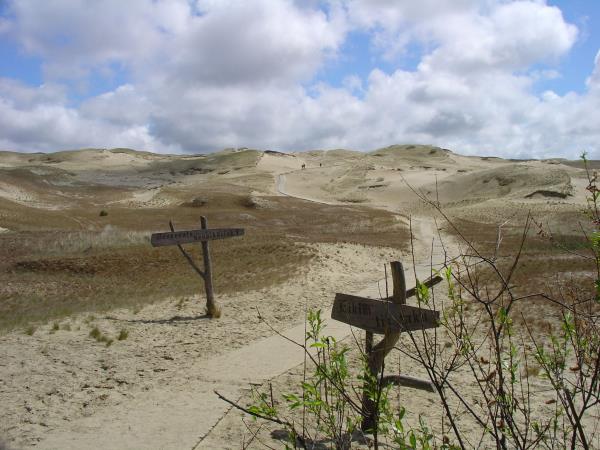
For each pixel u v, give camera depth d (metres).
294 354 9.64
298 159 181.38
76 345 10.43
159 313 14.21
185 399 7.50
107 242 32.44
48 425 6.64
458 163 157.62
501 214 62.41
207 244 13.81
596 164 102.50
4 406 7.23
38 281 23.11
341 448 3.18
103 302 16.86
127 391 7.88
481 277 17.20
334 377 3.32
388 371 8.48
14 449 5.90
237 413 6.91
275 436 6.13
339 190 103.06
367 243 32.50
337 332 11.37
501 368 2.95
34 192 80.81
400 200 91.38
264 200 75.31
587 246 2.95
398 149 188.88
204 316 13.67
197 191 87.44
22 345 10.33
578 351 2.94
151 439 6.21
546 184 81.62
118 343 10.68
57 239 32.94
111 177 142.88
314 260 23.41
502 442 2.81
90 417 6.90
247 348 10.21
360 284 18.69
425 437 3.00
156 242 13.22
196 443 6.06
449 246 32.34
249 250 27.16
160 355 9.80
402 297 5.63
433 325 5.22
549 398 6.93
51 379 8.37
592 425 6.05
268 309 14.50
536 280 16.09
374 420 3.10
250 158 158.88
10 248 30.78
